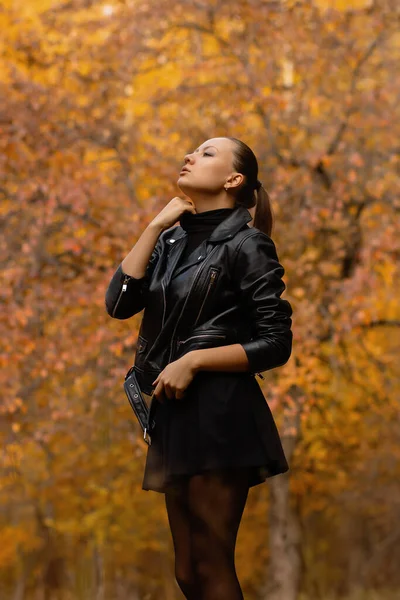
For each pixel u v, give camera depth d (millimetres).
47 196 10742
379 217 11156
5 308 10148
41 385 11414
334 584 17172
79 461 12383
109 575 15453
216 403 1995
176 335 2064
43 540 14000
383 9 11000
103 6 11383
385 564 17547
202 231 2158
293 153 11188
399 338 12391
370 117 10859
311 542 16812
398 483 13859
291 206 11125
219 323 2041
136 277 2131
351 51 11086
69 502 12984
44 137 10922
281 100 10648
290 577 11867
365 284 10438
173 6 11141
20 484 12648
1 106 10961
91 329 10578
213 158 2178
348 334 10727
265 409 2086
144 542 13805
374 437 12539
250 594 15102
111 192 11039
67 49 11320
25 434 11391
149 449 2098
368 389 11406
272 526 11945
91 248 10383
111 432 11523
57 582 15961
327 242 11305
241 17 11102
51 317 10930
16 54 11305
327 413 11633
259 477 2127
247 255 2053
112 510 12922
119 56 11188
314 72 11172
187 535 2119
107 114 11172
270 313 2016
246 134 11070
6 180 10914
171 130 11141
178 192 10438
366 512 15281
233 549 2020
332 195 10820
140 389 2117
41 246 10859
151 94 11508
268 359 2004
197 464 1975
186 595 2137
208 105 11180
